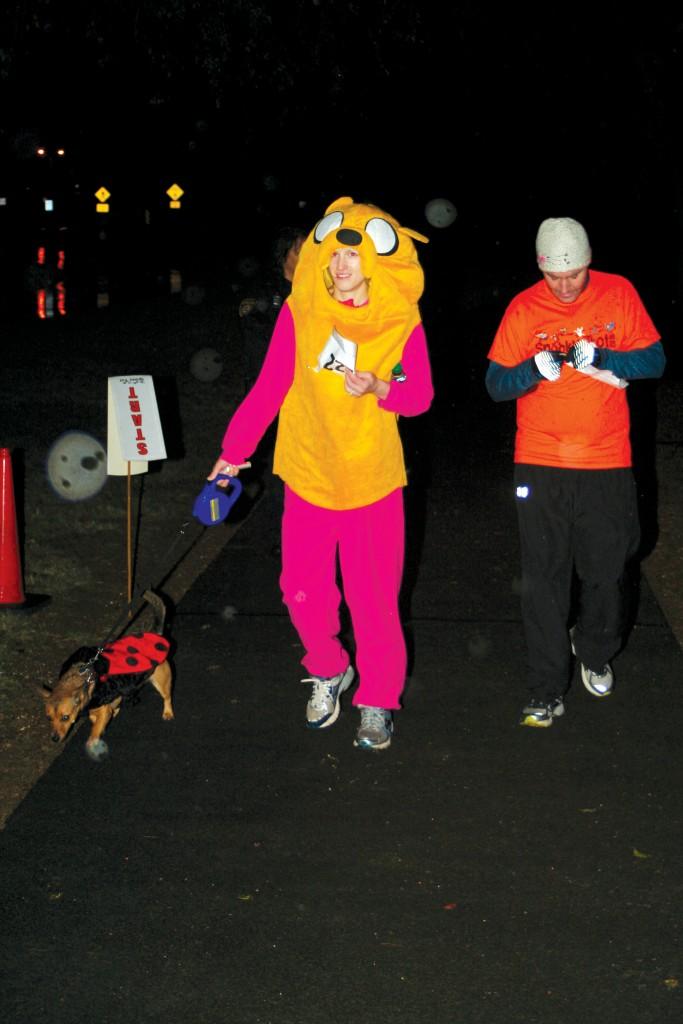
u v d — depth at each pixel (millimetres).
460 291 27547
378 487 5062
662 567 7898
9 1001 3604
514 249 37219
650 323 5090
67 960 3797
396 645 5230
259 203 50125
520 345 5156
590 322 5082
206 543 8438
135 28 10516
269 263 7457
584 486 5211
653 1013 3551
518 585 7613
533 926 3973
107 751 5219
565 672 5438
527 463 5242
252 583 7582
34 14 10172
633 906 4082
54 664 6215
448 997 3625
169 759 5168
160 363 16250
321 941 3896
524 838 4523
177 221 50656
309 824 4625
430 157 35219
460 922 3996
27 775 5070
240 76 11445
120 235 45812
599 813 4699
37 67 13750
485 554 8281
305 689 5938
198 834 4547
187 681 6027
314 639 5359
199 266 34625
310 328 4883
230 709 5695
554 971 3742
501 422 13312
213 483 5289
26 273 30406
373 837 4531
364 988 3668
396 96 19797
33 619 6828
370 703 5246
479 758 5176
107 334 18906
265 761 5152
